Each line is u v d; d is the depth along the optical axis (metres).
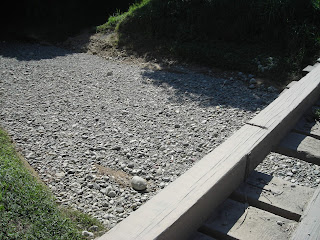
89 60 9.91
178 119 6.00
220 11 9.66
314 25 8.88
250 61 8.54
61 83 7.86
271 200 2.17
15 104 6.51
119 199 3.85
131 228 1.60
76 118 5.96
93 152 4.80
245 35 9.33
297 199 2.18
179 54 9.46
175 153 4.86
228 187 2.12
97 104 6.64
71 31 12.13
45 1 12.77
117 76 8.46
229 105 6.66
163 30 10.34
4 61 9.62
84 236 3.08
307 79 3.55
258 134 2.45
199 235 1.87
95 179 4.19
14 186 3.26
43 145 4.96
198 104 6.70
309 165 4.60
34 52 10.66
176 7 10.39
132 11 11.31
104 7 13.19
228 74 8.41
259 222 2.01
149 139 5.25
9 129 5.41
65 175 4.24
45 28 12.28
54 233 2.89
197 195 1.84
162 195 1.83
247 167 2.28
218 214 2.04
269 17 8.90
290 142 2.79
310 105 3.36
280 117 2.71
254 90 7.53
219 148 2.28
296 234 1.82
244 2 9.45
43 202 3.22
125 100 6.89
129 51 10.23
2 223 2.75
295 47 8.48
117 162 4.60
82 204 3.71
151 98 7.02
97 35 11.45
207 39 9.63
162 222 1.64
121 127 5.66
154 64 9.38
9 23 12.64
